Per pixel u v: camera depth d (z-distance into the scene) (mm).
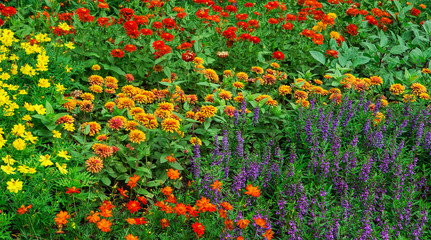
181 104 5398
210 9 8336
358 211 3912
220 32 6883
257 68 6129
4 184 3490
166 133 4570
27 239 3244
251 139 5242
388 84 7086
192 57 5582
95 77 5102
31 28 6262
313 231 3775
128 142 4648
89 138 4633
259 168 4410
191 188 4402
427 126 5230
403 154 4852
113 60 5812
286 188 4141
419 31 8867
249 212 4043
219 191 3922
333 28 8516
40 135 4254
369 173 4582
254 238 3473
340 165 4645
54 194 3861
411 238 3779
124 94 4949
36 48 4926
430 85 6781
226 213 3549
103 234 3354
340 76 6355
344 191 4250
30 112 4484
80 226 3471
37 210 3500
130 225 3467
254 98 5395
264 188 4348
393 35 8477
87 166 3811
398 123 5516
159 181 4297
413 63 7785
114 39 6199
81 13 5754
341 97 5875
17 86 4445
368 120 5113
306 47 6992
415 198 4586
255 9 8547
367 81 6215
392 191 4281
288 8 8992
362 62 7230
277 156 4527
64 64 5223
